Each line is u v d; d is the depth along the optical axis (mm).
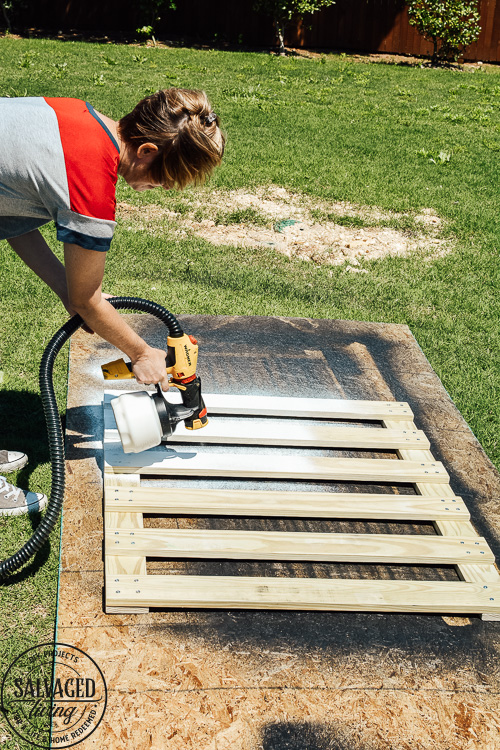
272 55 14703
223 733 1867
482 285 4961
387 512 2582
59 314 4031
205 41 15773
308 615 2242
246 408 3045
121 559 2273
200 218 5719
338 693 2006
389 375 3648
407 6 15531
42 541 2199
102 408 3105
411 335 4102
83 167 1736
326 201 6309
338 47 16297
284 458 2797
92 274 1890
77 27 15648
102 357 3500
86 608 2172
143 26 15383
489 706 2023
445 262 5277
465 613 2297
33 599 2373
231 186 6430
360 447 2963
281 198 6281
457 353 4086
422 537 2508
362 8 15859
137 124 1856
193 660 2049
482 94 12320
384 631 2219
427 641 2203
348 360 3744
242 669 2041
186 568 2330
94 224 1787
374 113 10055
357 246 5465
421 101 11359
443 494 2730
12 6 14539
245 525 2533
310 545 2400
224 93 10391
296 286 4680
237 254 5109
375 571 2418
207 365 3512
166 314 2260
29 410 3283
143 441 2365
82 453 2830
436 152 8039
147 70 11758
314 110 9852
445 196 6641
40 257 2441
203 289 4504
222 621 2184
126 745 1813
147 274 4648
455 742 1915
